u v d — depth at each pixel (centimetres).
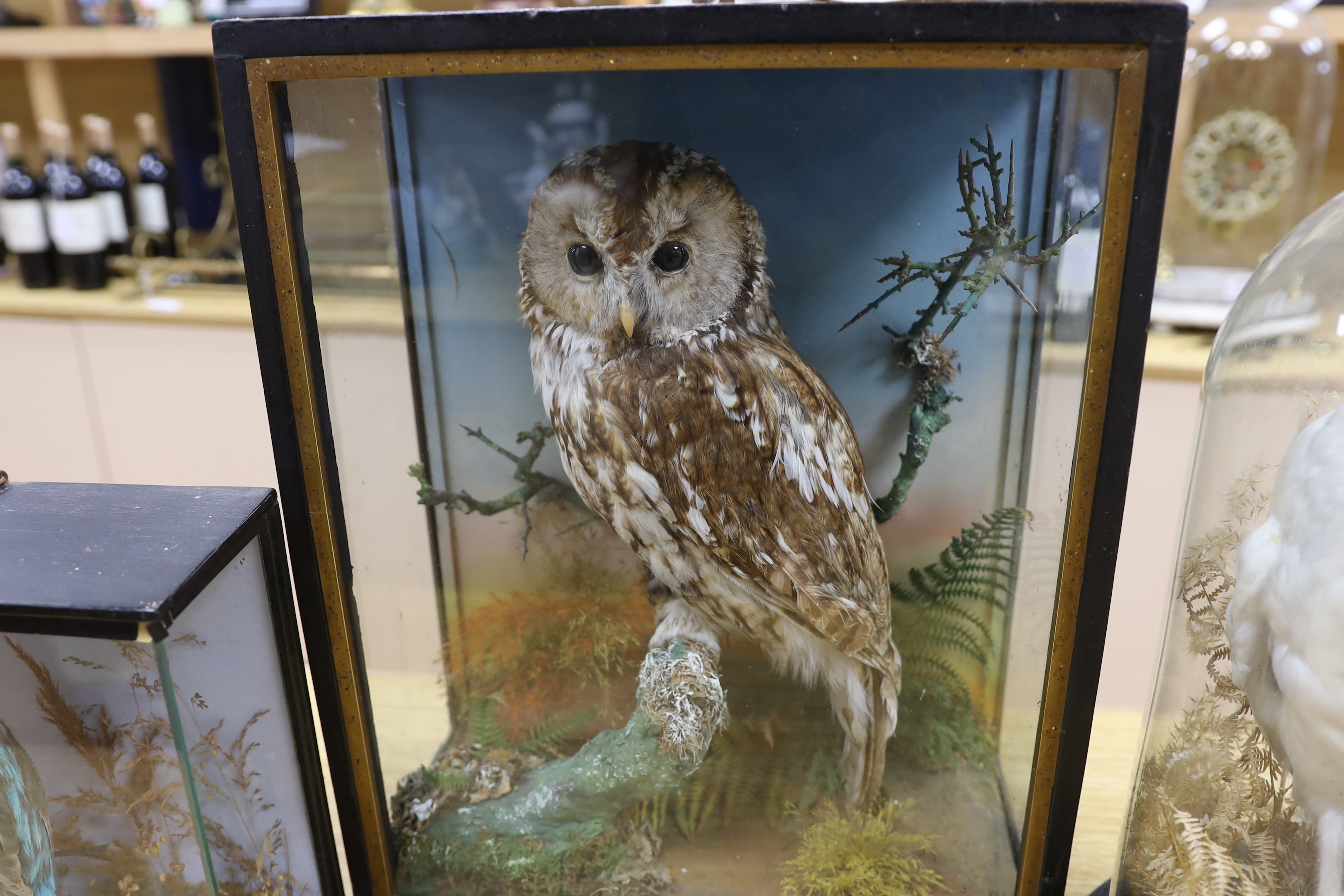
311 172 65
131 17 174
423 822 83
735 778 81
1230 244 166
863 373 72
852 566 75
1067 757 71
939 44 54
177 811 65
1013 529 74
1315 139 158
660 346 70
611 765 78
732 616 77
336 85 63
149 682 60
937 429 72
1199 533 70
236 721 68
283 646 72
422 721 83
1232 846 67
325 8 159
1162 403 148
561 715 81
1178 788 71
